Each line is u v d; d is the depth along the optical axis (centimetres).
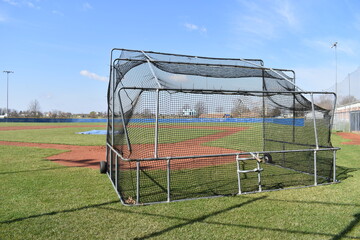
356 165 746
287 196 459
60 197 449
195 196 462
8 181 554
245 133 1435
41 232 317
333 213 378
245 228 329
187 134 1361
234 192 485
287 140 718
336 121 2434
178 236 307
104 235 310
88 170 671
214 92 545
